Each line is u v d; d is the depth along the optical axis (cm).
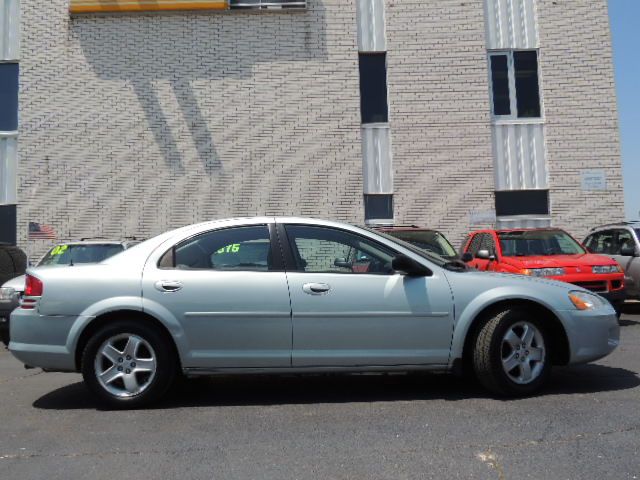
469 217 1382
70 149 1373
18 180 1368
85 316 511
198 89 1393
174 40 1402
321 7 1418
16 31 1420
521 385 522
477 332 527
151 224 1366
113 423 480
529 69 1436
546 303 526
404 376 633
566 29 1428
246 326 512
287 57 1405
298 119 1393
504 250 973
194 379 633
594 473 357
